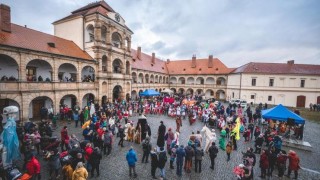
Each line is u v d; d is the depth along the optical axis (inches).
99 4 1195.3
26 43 761.6
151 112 1108.5
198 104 1198.3
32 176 321.4
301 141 625.9
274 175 417.4
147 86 1854.1
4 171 340.5
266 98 1744.6
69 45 1053.2
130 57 1375.5
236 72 1875.0
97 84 1103.0
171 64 2517.2
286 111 603.2
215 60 2293.3
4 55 684.1
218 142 623.5
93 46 1083.3
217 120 814.5
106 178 378.9
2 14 722.8
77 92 975.0
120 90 1298.0
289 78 1678.2
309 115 1240.8
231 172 418.6
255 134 617.3
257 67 1806.1
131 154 379.6
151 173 393.1
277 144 466.6
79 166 293.4
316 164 479.5
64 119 861.2
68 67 1027.9
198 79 2288.4
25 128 532.7
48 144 439.2
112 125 662.5
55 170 348.5
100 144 491.2
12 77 730.2
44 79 900.6
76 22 1133.7
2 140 377.4
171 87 2378.2
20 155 450.6
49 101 922.1
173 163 465.7
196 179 383.9
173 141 484.4
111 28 1168.8
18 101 705.0
